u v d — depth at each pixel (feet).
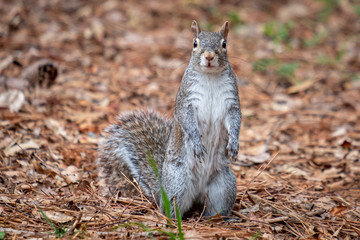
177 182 25.52
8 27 54.13
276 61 55.52
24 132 33.78
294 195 29.04
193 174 25.94
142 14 63.31
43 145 32.37
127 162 28.40
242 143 37.83
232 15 65.05
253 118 42.78
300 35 65.82
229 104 25.86
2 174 27.78
